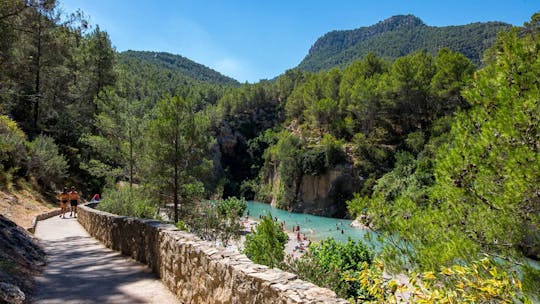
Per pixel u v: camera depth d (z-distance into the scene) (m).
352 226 35.94
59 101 34.97
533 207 4.47
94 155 33.16
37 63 22.78
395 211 5.89
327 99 59.62
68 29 14.26
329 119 59.84
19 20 12.33
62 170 27.28
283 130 78.00
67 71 28.64
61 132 33.78
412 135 44.28
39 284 6.54
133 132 23.22
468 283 3.44
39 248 9.68
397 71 47.62
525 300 3.29
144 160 18.11
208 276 4.74
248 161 82.69
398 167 39.69
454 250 4.61
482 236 4.93
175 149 16.61
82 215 16.50
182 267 5.74
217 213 17.12
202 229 16.44
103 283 6.69
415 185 31.84
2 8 10.76
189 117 17.08
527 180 4.20
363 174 47.47
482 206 5.04
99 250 10.36
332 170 49.34
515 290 3.84
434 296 3.39
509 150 4.49
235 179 81.12
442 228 5.31
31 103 33.31
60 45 14.48
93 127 35.16
